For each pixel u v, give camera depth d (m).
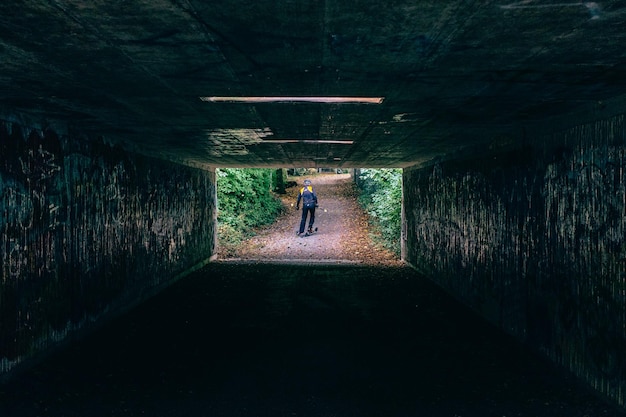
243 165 14.59
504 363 5.90
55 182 6.11
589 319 4.91
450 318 8.13
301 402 4.76
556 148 5.66
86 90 4.50
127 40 3.14
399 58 3.49
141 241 9.27
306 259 15.55
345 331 7.30
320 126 6.66
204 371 5.61
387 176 18.16
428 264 12.11
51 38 3.11
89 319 7.07
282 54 3.41
